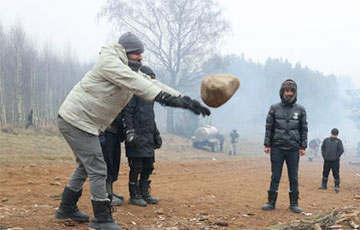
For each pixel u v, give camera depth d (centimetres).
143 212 551
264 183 1046
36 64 3159
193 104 328
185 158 2172
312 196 854
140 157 595
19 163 1155
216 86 288
